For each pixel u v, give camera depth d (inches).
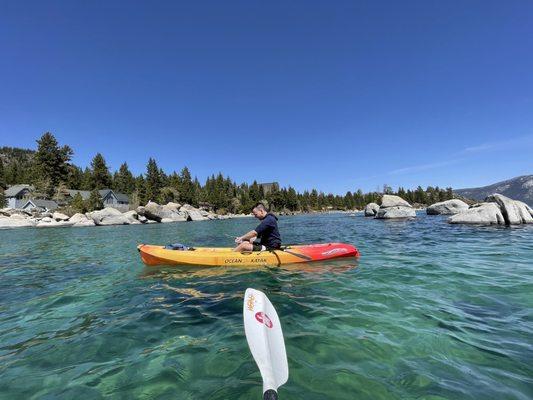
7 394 106.1
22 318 181.9
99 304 203.0
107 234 832.3
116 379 112.5
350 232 686.5
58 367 123.4
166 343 140.1
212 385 106.0
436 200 5054.1
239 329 152.3
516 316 159.3
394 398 96.4
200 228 1117.7
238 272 274.8
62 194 2524.6
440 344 130.4
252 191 4020.7
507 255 324.8
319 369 113.2
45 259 398.6
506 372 109.1
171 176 3909.9
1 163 3376.0
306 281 237.9
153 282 251.6
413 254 348.2
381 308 174.6
